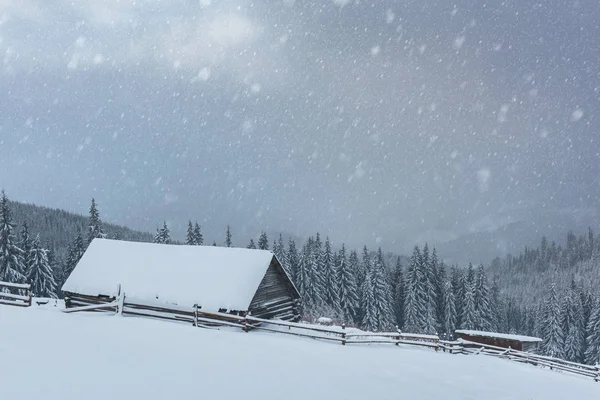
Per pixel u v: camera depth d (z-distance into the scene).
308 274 56.47
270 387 9.70
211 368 10.77
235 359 12.14
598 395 14.70
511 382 14.27
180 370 10.24
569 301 69.88
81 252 53.84
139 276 23.25
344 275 58.56
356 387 10.70
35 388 7.95
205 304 21.09
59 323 15.21
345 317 56.81
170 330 15.73
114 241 26.33
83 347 11.64
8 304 19.77
